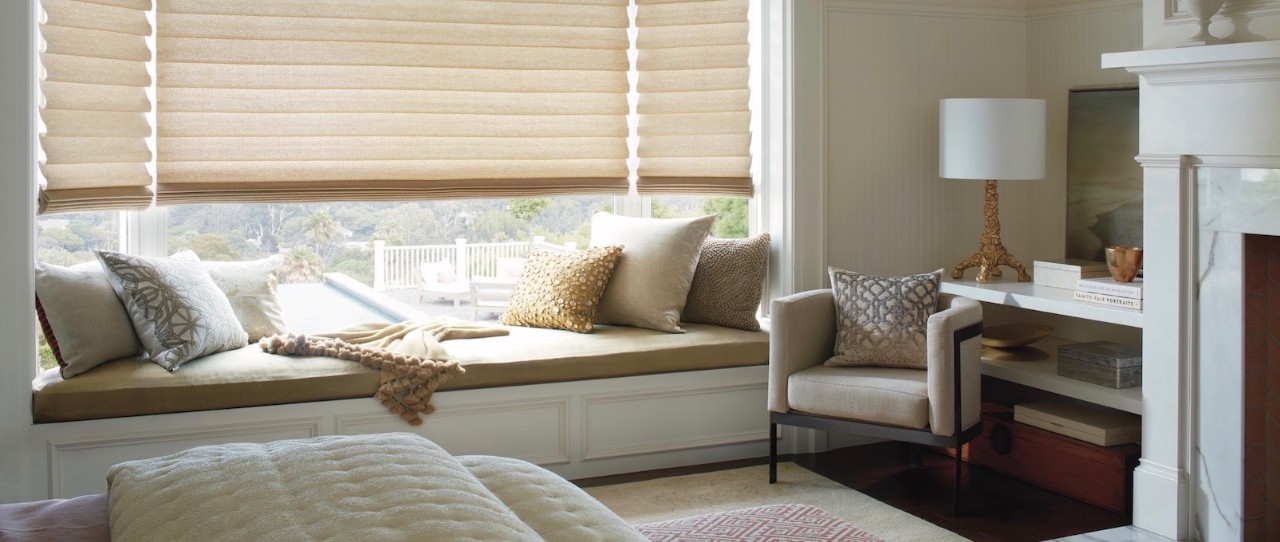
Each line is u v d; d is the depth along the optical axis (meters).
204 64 4.14
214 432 3.68
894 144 4.77
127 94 4.00
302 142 4.30
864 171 4.72
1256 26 3.30
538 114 4.62
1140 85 3.60
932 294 4.09
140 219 4.16
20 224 3.51
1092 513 3.81
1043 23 4.86
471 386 3.98
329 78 4.30
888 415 3.79
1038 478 4.12
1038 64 4.91
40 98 3.78
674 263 4.50
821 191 4.59
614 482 4.16
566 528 1.84
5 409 3.48
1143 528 3.65
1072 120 4.72
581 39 4.65
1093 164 4.62
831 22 4.59
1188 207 3.47
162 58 4.08
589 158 4.74
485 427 4.03
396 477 1.93
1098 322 4.71
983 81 4.91
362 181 4.39
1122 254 3.88
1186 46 3.39
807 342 4.14
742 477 4.24
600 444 4.22
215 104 4.18
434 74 4.46
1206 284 3.45
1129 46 4.41
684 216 4.98
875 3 4.65
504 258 4.75
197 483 1.93
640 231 4.58
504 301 4.75
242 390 3.68
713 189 4.79
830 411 3.93
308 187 4.31
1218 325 3.43
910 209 4.84
